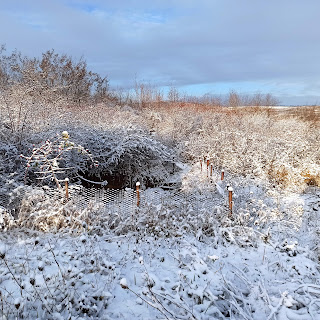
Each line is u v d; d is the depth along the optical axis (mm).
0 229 4332
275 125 14617
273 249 4559
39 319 2740
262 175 8062
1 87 9953
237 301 3430
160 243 4680
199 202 5875
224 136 10359
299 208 6129
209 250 4578
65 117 8922
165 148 9203
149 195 5730
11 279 3283
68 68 16078
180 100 20125
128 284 3643
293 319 2971
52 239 4336
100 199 5465
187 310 2924
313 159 9633
